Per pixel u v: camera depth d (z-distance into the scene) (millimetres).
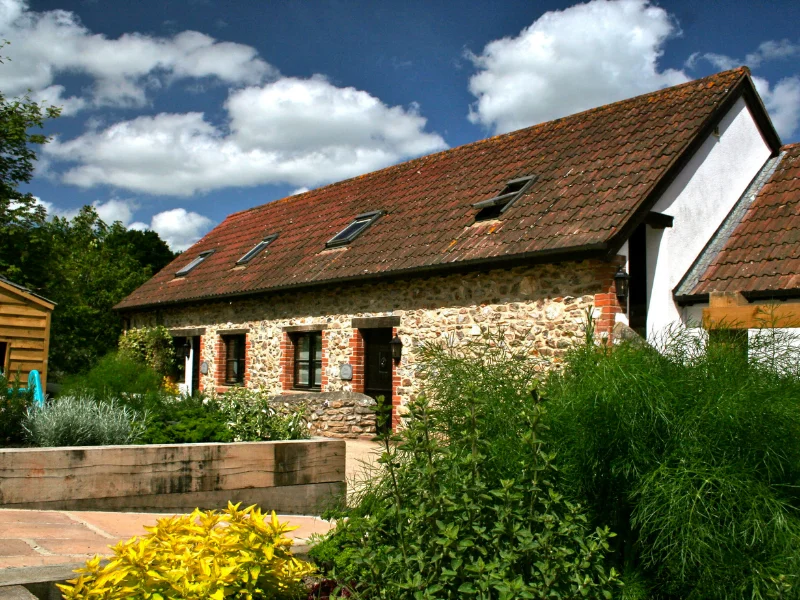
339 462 6477
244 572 3027
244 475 5996
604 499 3994
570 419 3975
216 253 19141
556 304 9344
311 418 11680
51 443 6105
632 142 10688
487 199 11828
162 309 19125
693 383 4082
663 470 3658
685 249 10102
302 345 14266
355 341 12625
